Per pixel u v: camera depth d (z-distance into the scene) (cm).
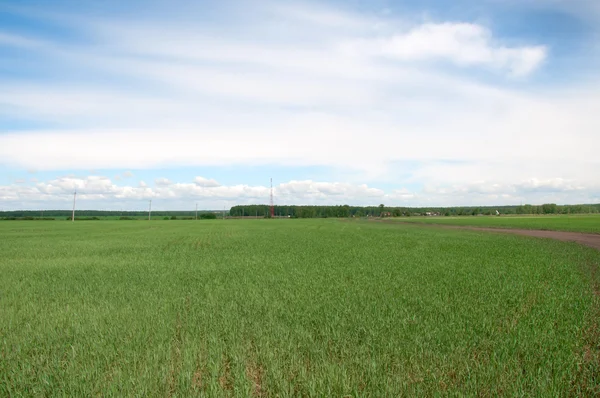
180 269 1964
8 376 660
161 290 1401
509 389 582
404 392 577
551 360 683
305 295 1259
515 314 1006
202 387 605
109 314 1037
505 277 1600
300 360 690
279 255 2577
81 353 738
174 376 641
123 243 3766
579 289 1349
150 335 842
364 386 598
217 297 1248
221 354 712
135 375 638
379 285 1434
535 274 1666
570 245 3206
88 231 6141
